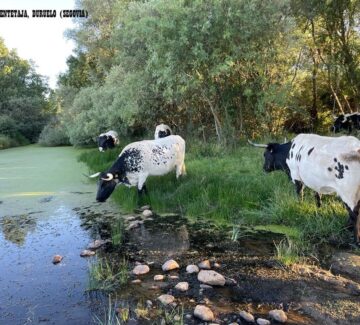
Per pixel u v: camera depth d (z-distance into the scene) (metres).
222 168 7.86
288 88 9.88
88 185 9.02
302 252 4.39
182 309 3.25
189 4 8.70
